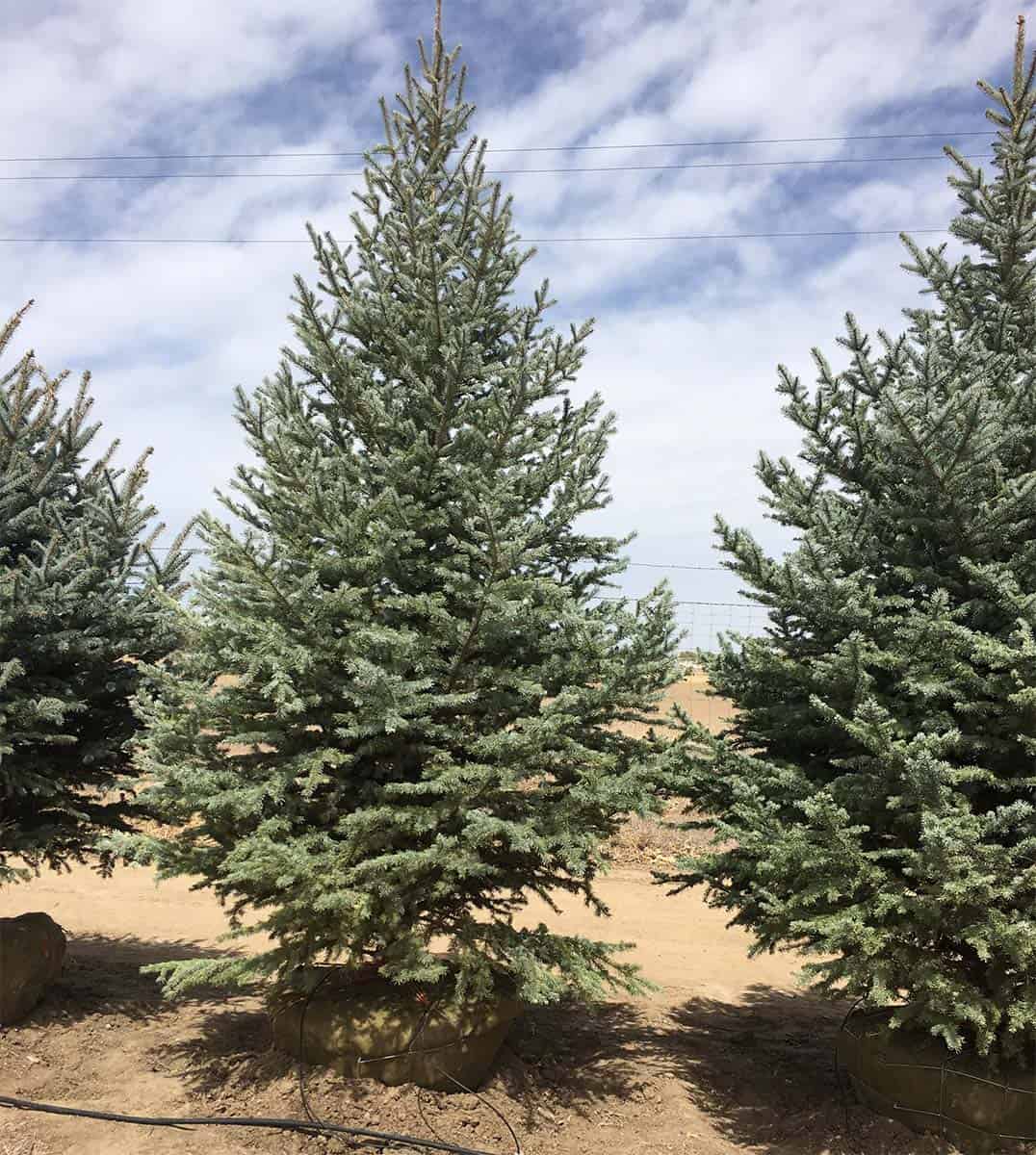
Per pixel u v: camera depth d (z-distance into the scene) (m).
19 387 7.27
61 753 7.57
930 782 5.32
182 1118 5.76
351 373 6.88
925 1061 5.87
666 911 12.18
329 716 6.18
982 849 5.18
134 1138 5.61
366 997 6.35
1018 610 5.66
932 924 5.45
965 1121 5.68
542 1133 5.91
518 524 5.88
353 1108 5.82
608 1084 6.73
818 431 6.86
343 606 6.04
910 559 6.44
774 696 6.75
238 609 6.31
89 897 12.24
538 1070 6.73
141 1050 6.84
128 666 7.68
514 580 5.95
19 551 7.73
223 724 6.26
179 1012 7.72
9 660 6.92
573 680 6.36
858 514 6.80
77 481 8.12
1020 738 5.52
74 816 7.69
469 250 7.27
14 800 7.49
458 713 6.41
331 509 6.23
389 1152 5.54
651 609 6.14
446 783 5.70
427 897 6.04
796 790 6.03
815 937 6.08
